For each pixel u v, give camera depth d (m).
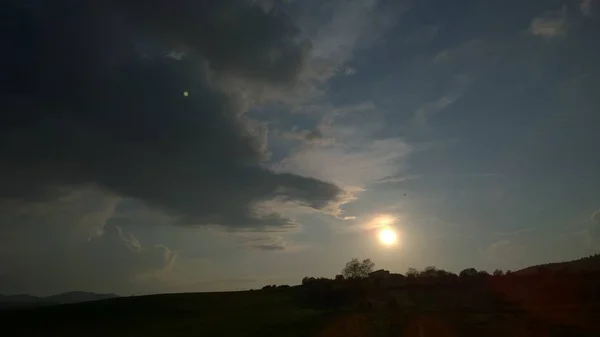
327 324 67.31
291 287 142.75
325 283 117.75
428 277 115.25
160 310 111.69
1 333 87.06
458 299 91.44
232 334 64.94
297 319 79.38
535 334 47.28
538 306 73.50
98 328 87.94
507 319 59.53
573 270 99.44
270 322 77.25
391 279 121.31
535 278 95.38
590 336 44.88
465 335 48.69
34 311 112.12
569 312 63.69
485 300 85.81
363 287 108.56
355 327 59.94
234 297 130.38
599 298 77.12
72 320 100.00
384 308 85.56
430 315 68.25
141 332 76.44
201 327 77.88
